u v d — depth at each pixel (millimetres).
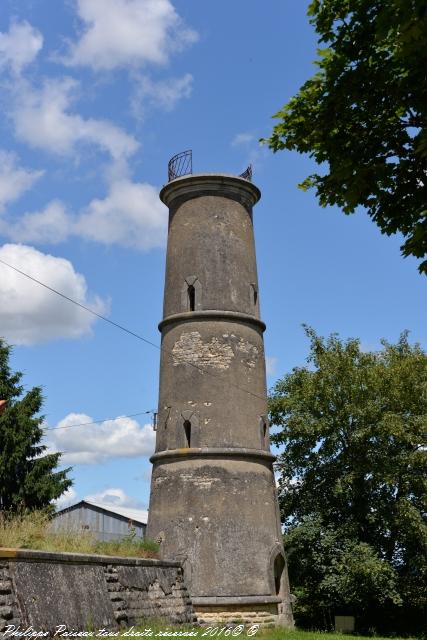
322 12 9648
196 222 24422
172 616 16375
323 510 31469
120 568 14898
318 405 31719
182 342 23172
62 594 12312
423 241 8625
